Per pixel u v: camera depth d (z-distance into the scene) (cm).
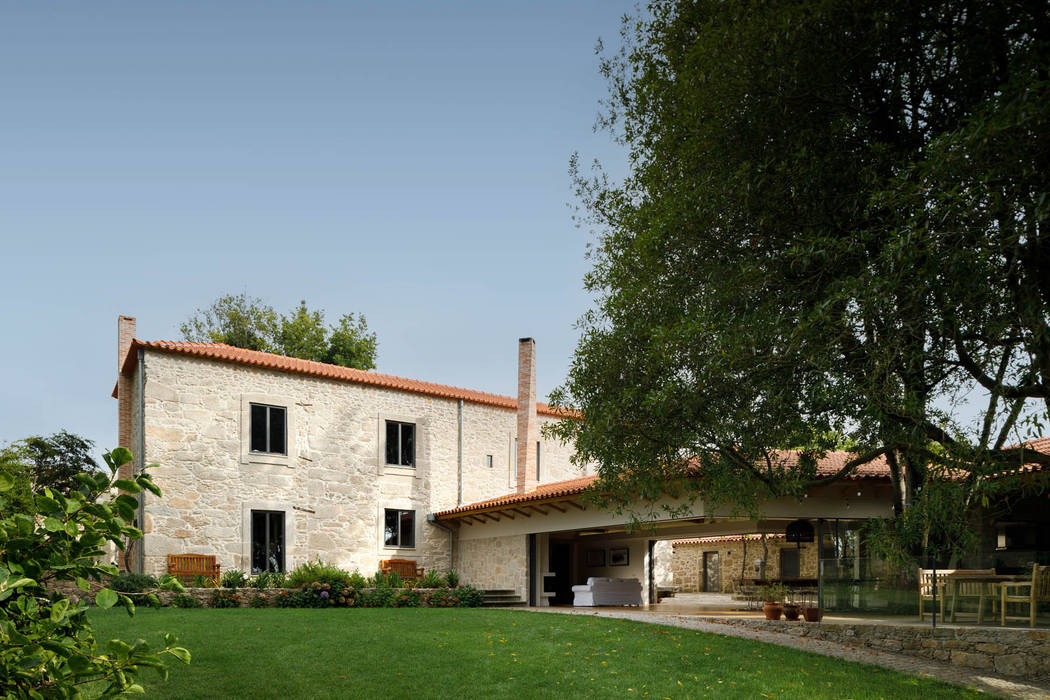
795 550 2736
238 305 3566
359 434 2277
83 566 302
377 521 2267
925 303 682
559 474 2705
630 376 1014
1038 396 695
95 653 311
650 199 1065
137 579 1645
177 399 1964
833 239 734
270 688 927
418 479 2373
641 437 1018
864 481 1625
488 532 2297
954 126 809
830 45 774
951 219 641
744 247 898
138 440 1928
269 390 2125
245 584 1856
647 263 987
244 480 2038
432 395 2445
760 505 1630
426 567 2344
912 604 1254
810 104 827
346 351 3631
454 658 1089
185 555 1884
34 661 272
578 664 1063
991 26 738
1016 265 664
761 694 920
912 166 671
